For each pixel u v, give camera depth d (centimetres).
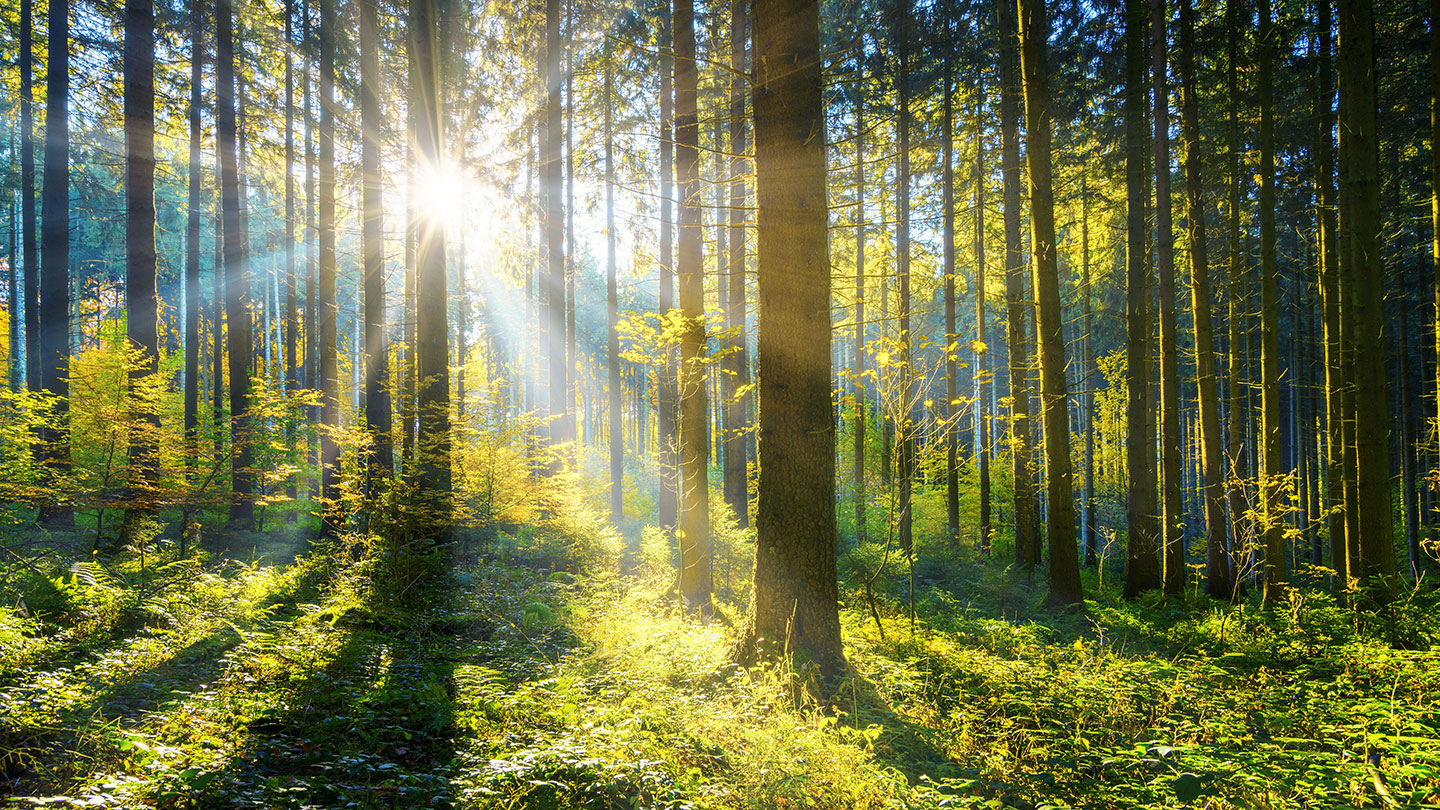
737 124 1413
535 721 459
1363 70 930
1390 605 838
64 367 991
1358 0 931
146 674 493
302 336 2619
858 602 985
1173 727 511
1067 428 1053
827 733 459
